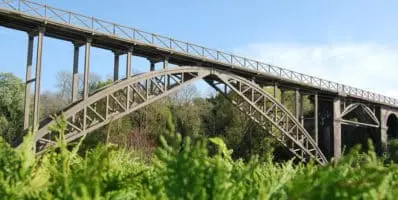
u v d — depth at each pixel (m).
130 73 25.02
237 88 31.98
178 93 50.06
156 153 1.25
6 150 1.77
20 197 1.49
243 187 1.50
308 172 1.29
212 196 1.26
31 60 20.91
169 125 1.27
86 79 22.92
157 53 26.72
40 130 19.06
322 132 37.94
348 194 1.14
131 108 24.97
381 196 1.13
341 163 1.25
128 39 24.41
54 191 1.47
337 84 37.25
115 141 35.34
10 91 48.50
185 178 1.23
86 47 22.97
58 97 60.25
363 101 40.38
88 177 1.44
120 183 1.67
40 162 1.88
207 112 49.09
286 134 33.44
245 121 44.91
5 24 20.77
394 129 47.19
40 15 20.83
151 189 1.39
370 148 1.29
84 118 22.61
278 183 1.47
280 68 33.22
